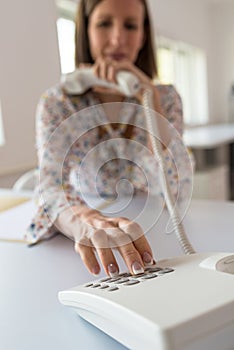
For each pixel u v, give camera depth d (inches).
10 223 29.9
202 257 14.9
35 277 19.0
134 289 12.2
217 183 103.2
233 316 10.4
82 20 39.1
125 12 35.5
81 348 12.2
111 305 11.4
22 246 24.2
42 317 14.7
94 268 16.9
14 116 72.7
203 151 96.7
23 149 75.2
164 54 146.6
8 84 70.9
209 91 177.6
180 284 12.1
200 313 10.0
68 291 14.2
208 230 24.5
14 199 39.0
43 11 79.4
